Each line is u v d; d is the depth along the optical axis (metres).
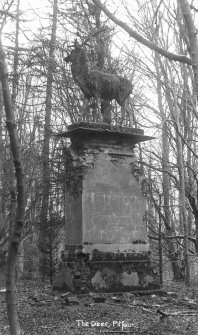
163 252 22.39
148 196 22.28
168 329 9.53
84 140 14.84
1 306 12.31
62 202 21.91
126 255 14.59
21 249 22.20
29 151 21.11
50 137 22.81
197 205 18.64
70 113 21.92
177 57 3.61
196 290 15.57
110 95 15.30
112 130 14.87
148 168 22.64
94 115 15.34
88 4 20.42
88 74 14.96
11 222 17.72
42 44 21.55
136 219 15.09
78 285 13.72
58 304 12.52
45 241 21.34
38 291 15.46
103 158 14.89
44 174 22.03
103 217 14.52
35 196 21.64
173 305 12.55
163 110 19.14
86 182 14.45
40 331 9.37
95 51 19.47
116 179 14.98
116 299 13.10
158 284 14.82
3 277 18.78
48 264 21.61
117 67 20.53
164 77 15.06
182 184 18.52
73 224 14.56
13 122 3.36
